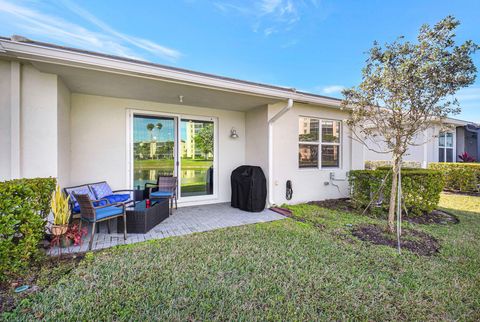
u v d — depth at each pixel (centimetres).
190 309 193
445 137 1091
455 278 254
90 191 422
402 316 195
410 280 247
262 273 254
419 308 205
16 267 235
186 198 590
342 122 695
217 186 630
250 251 309
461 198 737
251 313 192
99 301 201
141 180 538
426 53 319
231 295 214
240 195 555
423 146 1002
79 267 259
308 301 209
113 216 343
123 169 513
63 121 401
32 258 273
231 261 279
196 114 596
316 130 660
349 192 626
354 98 405
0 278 226
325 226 426
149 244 329
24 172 344
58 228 294
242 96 489
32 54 289
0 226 223
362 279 247
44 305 195
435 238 375
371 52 368
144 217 378
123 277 239
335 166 698
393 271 265
